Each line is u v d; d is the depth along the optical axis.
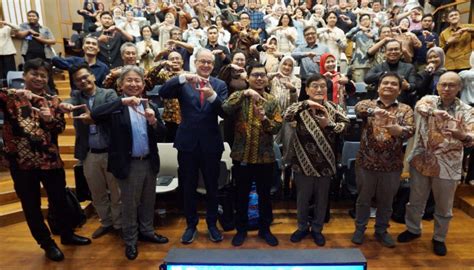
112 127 2.26
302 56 3.77
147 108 2.24
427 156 2.32
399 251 2.45
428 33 4.13
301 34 5.46
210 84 2.42
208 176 2.46
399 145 2.34
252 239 2.62
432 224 2.86
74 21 7.22
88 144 2.48
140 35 5.43
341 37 4.63
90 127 2.44
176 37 4.30
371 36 4.26
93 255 2.44
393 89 2.29
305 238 2.63
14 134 2.16
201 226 2.86
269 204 2.52
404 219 2.88
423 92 3.16
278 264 1.24
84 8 6.52
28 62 2.16
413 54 3.91
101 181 2.58
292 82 3.20
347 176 2.95
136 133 2.30
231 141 2.77
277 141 3.19
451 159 2.25
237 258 1.29
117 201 2.63
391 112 2.34
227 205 2.80
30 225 2.30
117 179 2.33
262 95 2.38
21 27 4.47
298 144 2.42
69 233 2.54
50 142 2.27
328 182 2.46
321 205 2.50
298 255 1.30
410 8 5.91
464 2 5.43
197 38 5.14
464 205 3.09
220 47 4.30
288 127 2.83
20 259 2.40
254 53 3.81
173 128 3.18
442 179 2.28
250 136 2.33
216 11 6.94
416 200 2.47
